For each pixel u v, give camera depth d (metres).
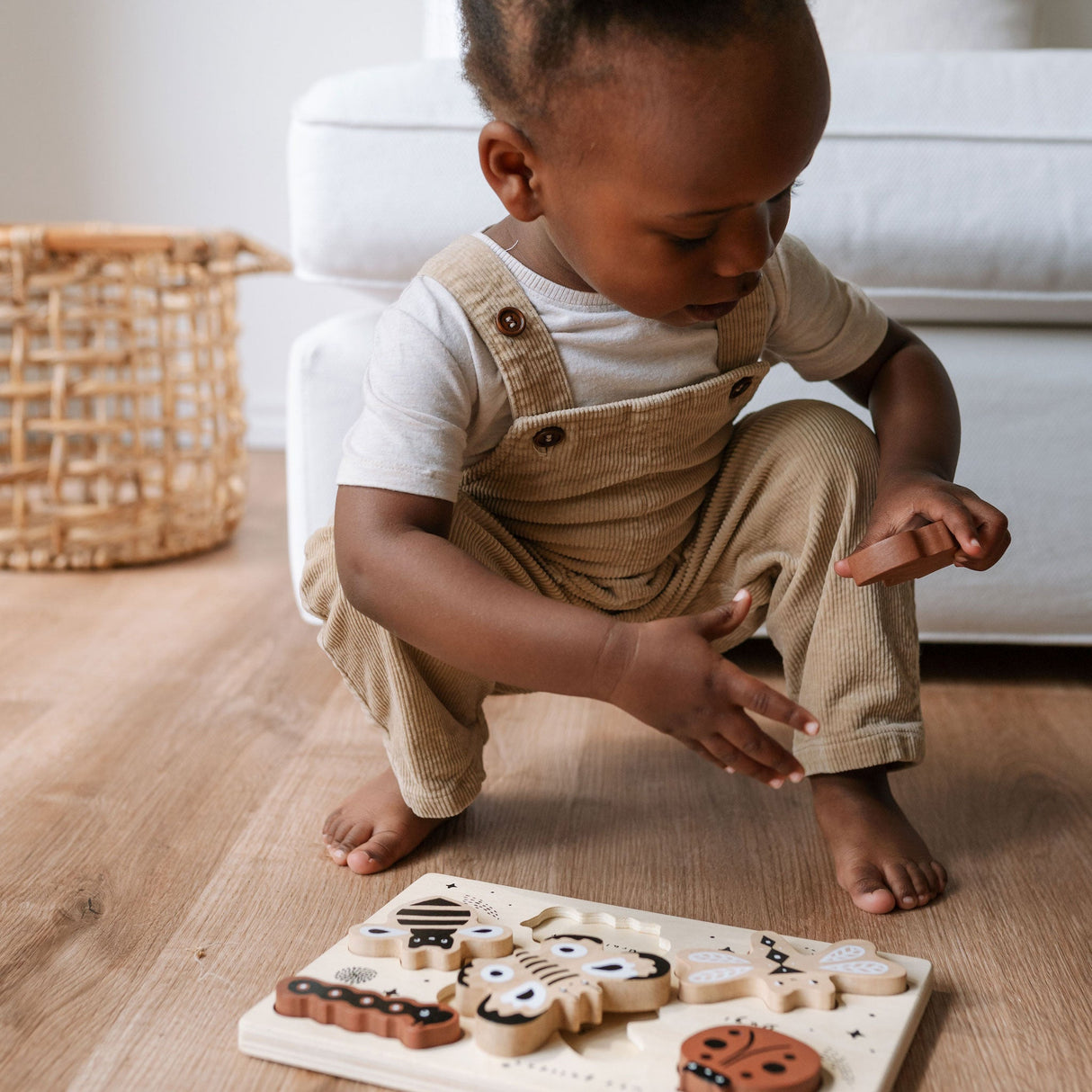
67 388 1.55
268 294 2.32
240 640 1.30
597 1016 0.60
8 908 0.75
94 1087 0.58
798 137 0.62
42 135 2.27
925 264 1.10
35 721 1.07
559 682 0.64
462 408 0.74
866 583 0.69
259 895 0.77
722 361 0.81
